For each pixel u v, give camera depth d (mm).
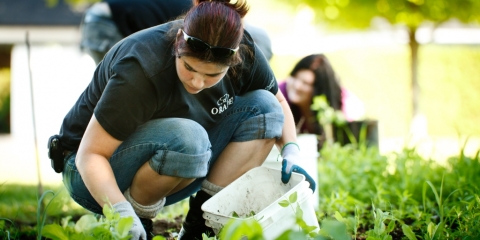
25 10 15031
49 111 13992
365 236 2820
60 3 15234
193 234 2709
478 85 11406
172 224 3395
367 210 3527
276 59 12180
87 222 2006
